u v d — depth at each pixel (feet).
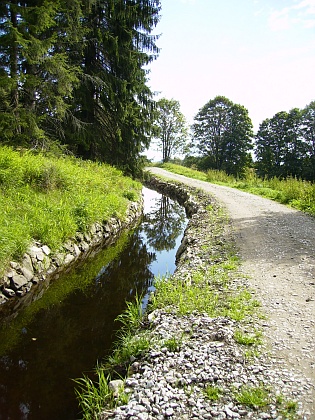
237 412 10.02
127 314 20.88
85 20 60.44
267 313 16.26
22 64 46.19
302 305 17.03
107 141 66.74
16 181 33.22
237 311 16.49
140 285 26.91
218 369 12.05
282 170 174.91
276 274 21.65
